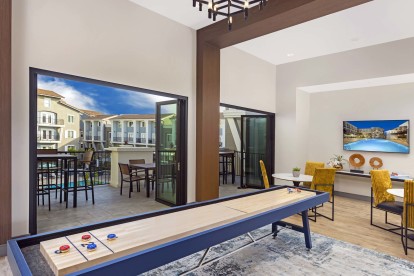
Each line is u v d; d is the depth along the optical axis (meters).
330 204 5.59
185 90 4.77
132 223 2.07
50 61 3.20
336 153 6.54
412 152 5.41
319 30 4.73
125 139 13.17
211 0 2.21
